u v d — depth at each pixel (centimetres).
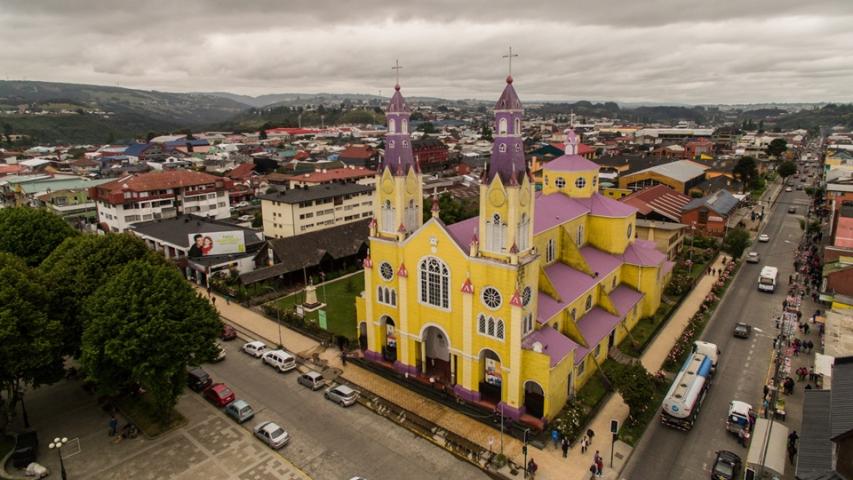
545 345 5478
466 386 5772
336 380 6319
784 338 6844
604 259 7650
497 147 5153
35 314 4984
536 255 5494
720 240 11938
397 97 5906
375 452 5012
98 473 4725
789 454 4884
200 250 9825
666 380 6166
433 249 5691
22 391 5806
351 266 10538
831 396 4453
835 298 7669
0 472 4672
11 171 19112
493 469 4741
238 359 6850
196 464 4847
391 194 6059
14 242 7569
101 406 5794
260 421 5500
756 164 19562
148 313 5006
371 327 6562
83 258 6094
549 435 5216
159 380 5000
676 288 8744
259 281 9088
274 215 12300
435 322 5897
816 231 11919
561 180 8238
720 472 4497
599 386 6097
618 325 6919
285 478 4662
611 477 4628
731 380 6178
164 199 13038
